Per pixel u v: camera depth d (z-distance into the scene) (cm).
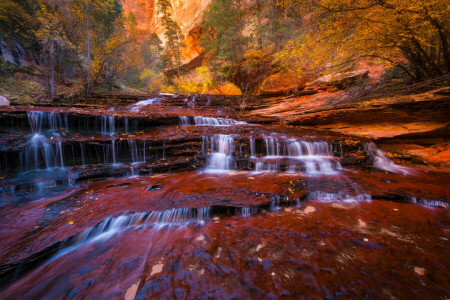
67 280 186
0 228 254
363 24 706
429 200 330
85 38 1448
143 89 2514
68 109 727
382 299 155
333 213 306
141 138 594
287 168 531
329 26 730
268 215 306
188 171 540
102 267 201
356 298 157
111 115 666
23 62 1273
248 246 229
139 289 173
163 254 219
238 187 396
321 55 818
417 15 587
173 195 358
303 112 1008
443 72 749
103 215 284
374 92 970
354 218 289
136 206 314
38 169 467
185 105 1470
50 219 276
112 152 545
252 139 636
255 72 1920
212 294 167
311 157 610
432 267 187
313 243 231
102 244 240
